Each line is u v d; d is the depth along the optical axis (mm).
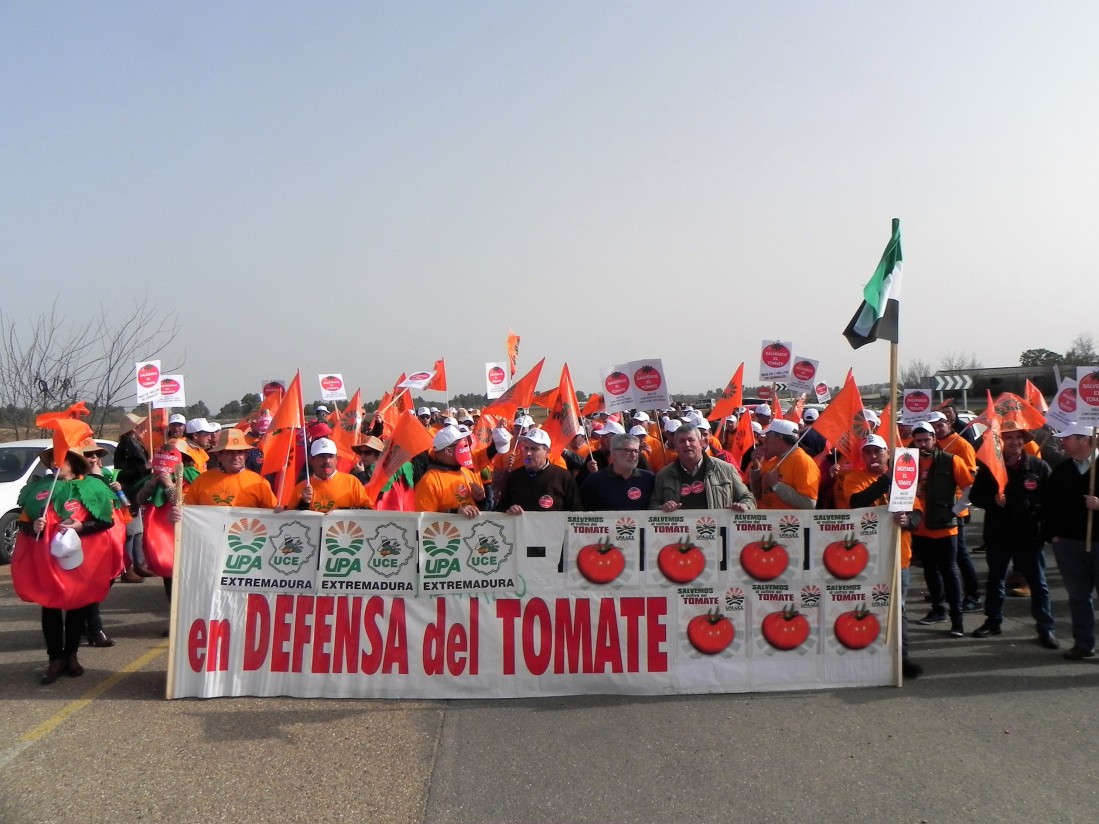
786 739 4992
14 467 12602
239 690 5770
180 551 5785
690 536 5867
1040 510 7000
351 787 4379
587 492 6539
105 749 4871
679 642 5844
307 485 6074
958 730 5121
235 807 4164
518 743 4953
